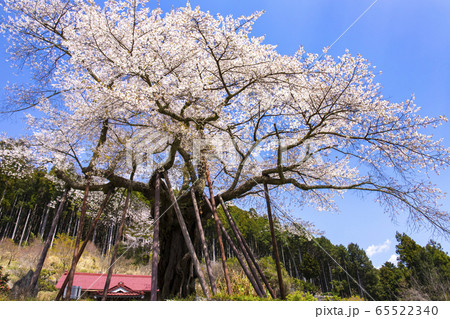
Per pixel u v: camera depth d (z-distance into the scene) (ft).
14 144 29.63
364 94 26.94
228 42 25.35
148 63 24.72
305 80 26.45
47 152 29.66
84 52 27.22
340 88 26.21
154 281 18.43
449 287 68.44
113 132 29.96
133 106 24.79
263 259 59.26
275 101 30.30
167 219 30.96
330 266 158.40
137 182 30.07
